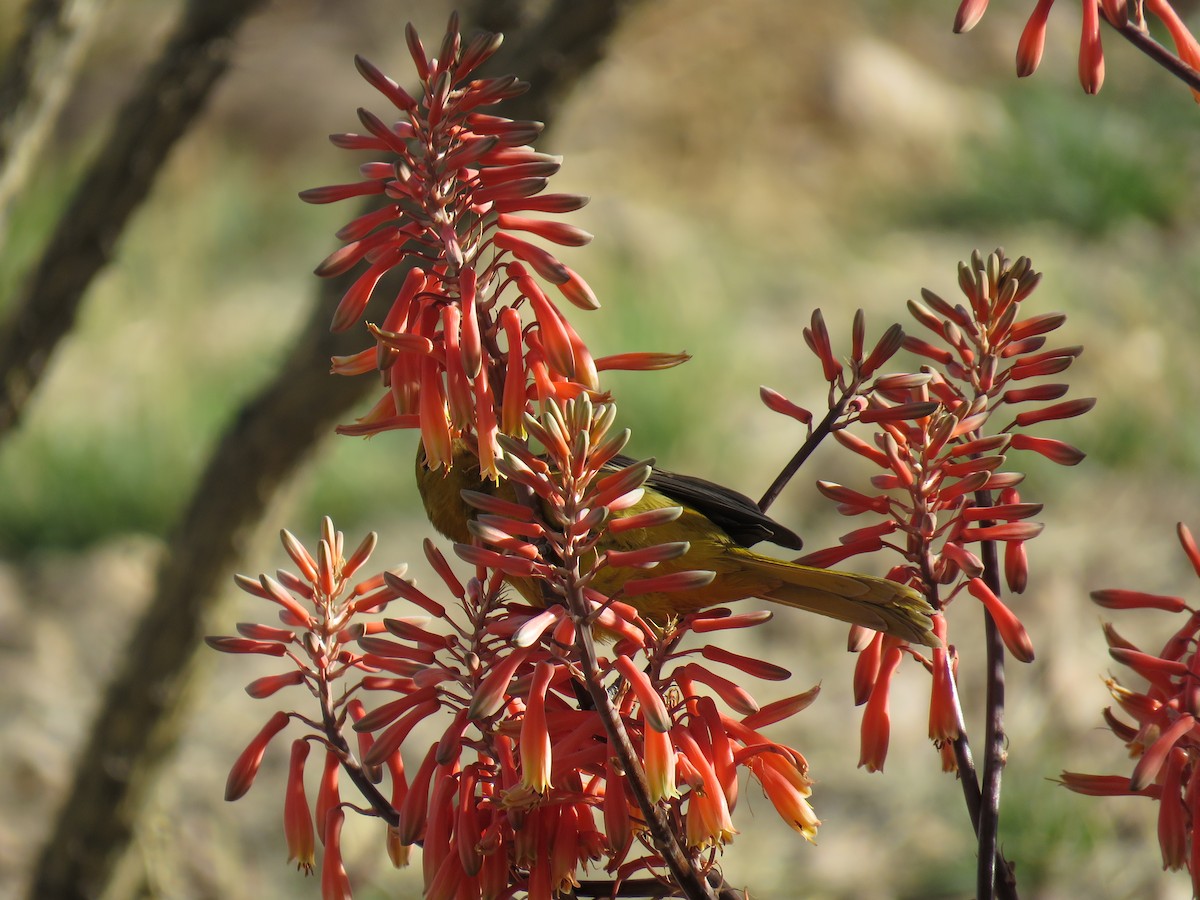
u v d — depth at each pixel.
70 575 15.23
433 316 3.20
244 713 12.80
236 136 25.03
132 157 7.79
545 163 3.12
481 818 3.29
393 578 3.44
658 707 3.00
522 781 3.01
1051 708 10.86
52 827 9.31
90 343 19.28
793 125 24.25
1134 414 15.13
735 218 22.16
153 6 26.69
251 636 3.51
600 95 24.23
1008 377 3.60
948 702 3.39
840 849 10.38
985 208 21.67
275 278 21.78
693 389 16.41
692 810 3.12
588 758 3.12
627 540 4.19
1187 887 9.41
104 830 8.85
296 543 3.54
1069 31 27.11
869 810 10.76
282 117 25.00
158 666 8.56
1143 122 22.27
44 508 16.34
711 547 3.96
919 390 3.62
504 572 3.39
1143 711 3.28
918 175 23.67
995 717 3.57
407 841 3.24
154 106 7.73
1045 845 9.77
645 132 23.88
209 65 7.75
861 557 13.45
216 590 8.47
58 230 7.90
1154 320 17.41
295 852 3.46
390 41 26.03
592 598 3.12
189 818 11.44
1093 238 20.52
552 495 3.00
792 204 22.73
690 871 3.14
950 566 3.57
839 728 11.74
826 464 15.37
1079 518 13.91
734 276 20.11
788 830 10.77
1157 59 3.33
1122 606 3.33
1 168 7.48
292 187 23.95
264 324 19.95
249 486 8.18
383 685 3.57
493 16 7.20
